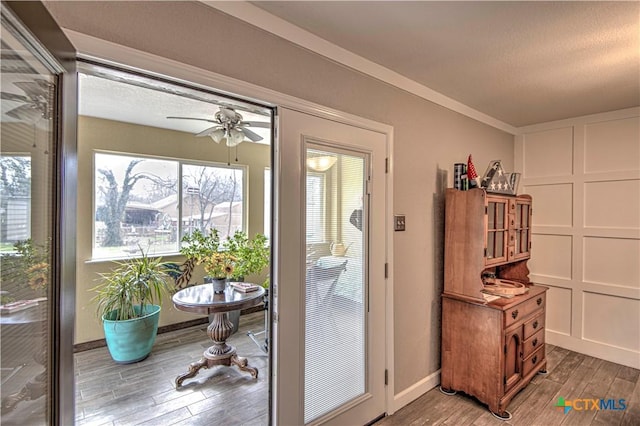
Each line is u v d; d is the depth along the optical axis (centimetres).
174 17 130
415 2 147
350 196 199
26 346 88
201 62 137
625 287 299
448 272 252
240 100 156
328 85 186
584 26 165
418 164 245
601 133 313
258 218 456
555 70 217
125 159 354
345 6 151
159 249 377
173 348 324
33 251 90
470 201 240
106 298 307
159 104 290
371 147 209
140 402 232
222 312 258
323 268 187
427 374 252
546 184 348
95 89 253
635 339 294
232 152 431
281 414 166
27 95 86
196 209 406
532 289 273
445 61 206
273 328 167
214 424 209
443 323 254
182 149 388
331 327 191
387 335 221
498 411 220
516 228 277
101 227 339
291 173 169
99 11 113
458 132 282
